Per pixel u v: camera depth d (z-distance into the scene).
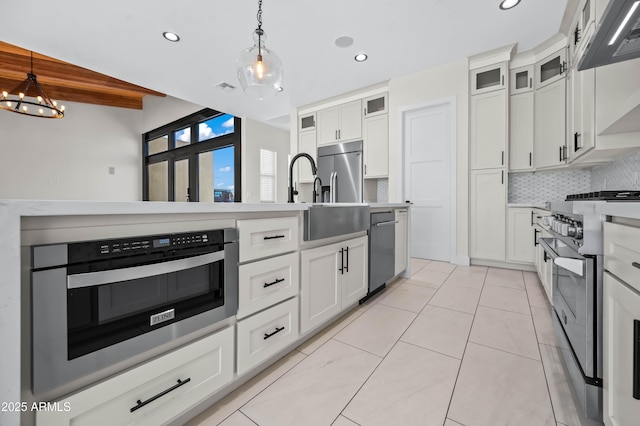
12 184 5.36
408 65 3.61
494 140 3.30
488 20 2.70
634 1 0.92
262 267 1.27
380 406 1.12
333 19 2.69
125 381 0.81
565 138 2.88
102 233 0.77
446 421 1.03
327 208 1.67
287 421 1.04
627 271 0.75
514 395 1.17
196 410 1.06
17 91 3.38
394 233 2.66
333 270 1.78
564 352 1.23
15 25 2.72
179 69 3.65
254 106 5.04
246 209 1.17
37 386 0.65
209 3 2.46
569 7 2.50
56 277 0.68
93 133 6.23
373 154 4.34
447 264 3.54
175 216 0.95
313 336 1.71
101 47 3.13
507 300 2.29
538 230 2.71
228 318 1.14
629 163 2.22
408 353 1.51
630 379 0.74
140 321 0.85
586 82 2.28
